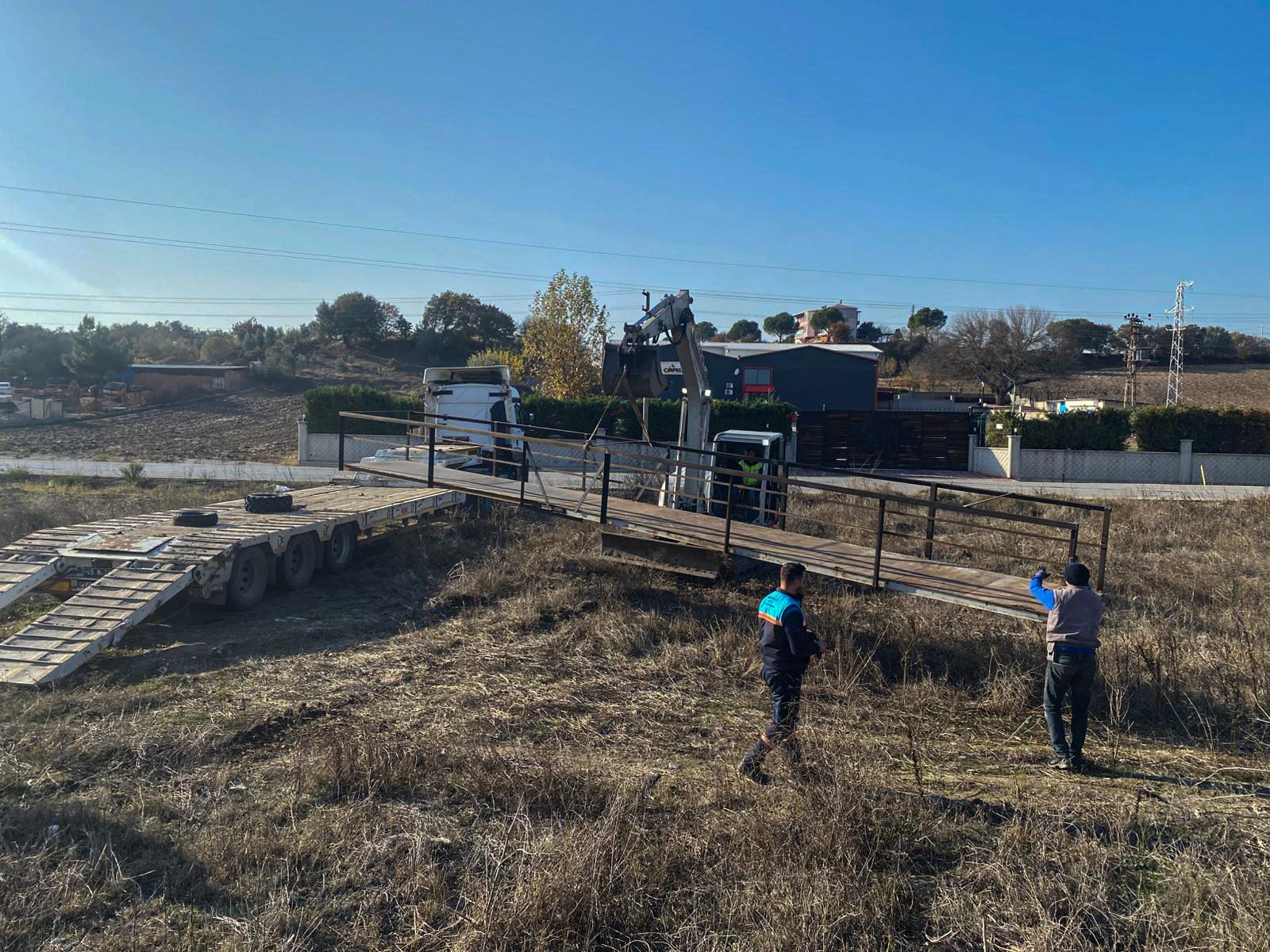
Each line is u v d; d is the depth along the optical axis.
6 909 3.96
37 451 30.95
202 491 19.83
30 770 5.61
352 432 29.84
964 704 7.44
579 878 4.05
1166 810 5.31
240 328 76.12
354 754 5.55
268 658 8.11
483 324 76.94
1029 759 6.37
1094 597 6.27
